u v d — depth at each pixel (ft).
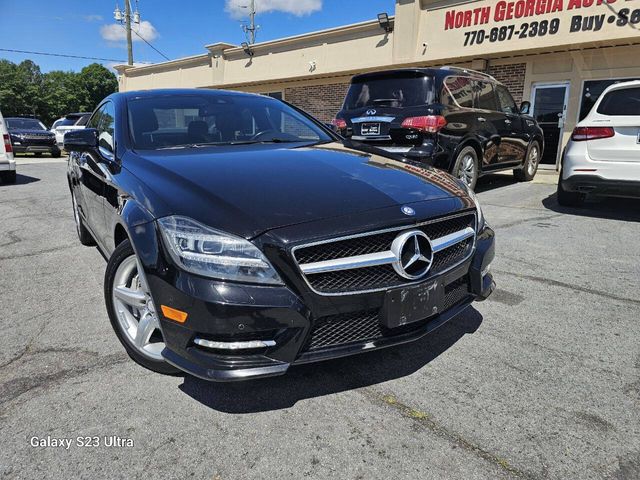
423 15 40.52
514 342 9.37
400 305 7.15
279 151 9.97
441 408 7.32
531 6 34.35
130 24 93.45
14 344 9.47
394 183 8.45
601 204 22.84
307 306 6.63
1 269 14.24
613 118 18.42
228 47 61.46
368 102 22.02
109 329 10.12
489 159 24.56
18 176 38.47
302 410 7.31
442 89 20.67
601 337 9.53
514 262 14.19
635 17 30.25
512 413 7.18
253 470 6.12
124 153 9.82
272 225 6.68
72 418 7.14
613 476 5.96
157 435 6.77
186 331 6.63
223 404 7.47
